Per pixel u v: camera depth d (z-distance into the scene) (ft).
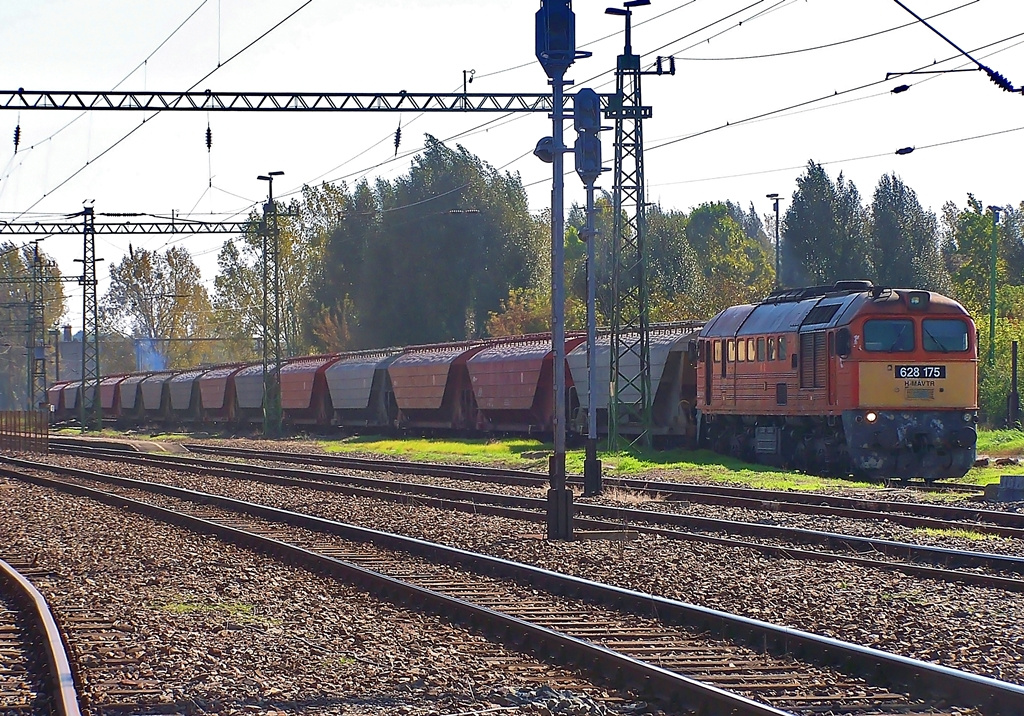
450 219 466.70
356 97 180.96
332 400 340.18
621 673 54.03
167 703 50.88
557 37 98.48
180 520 123.03
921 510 121.19
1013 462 189.88
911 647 60.29
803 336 169.99
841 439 161.79
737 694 50.11
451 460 224.33
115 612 72.59
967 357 159.63
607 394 231.30
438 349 308.19
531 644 61.41
